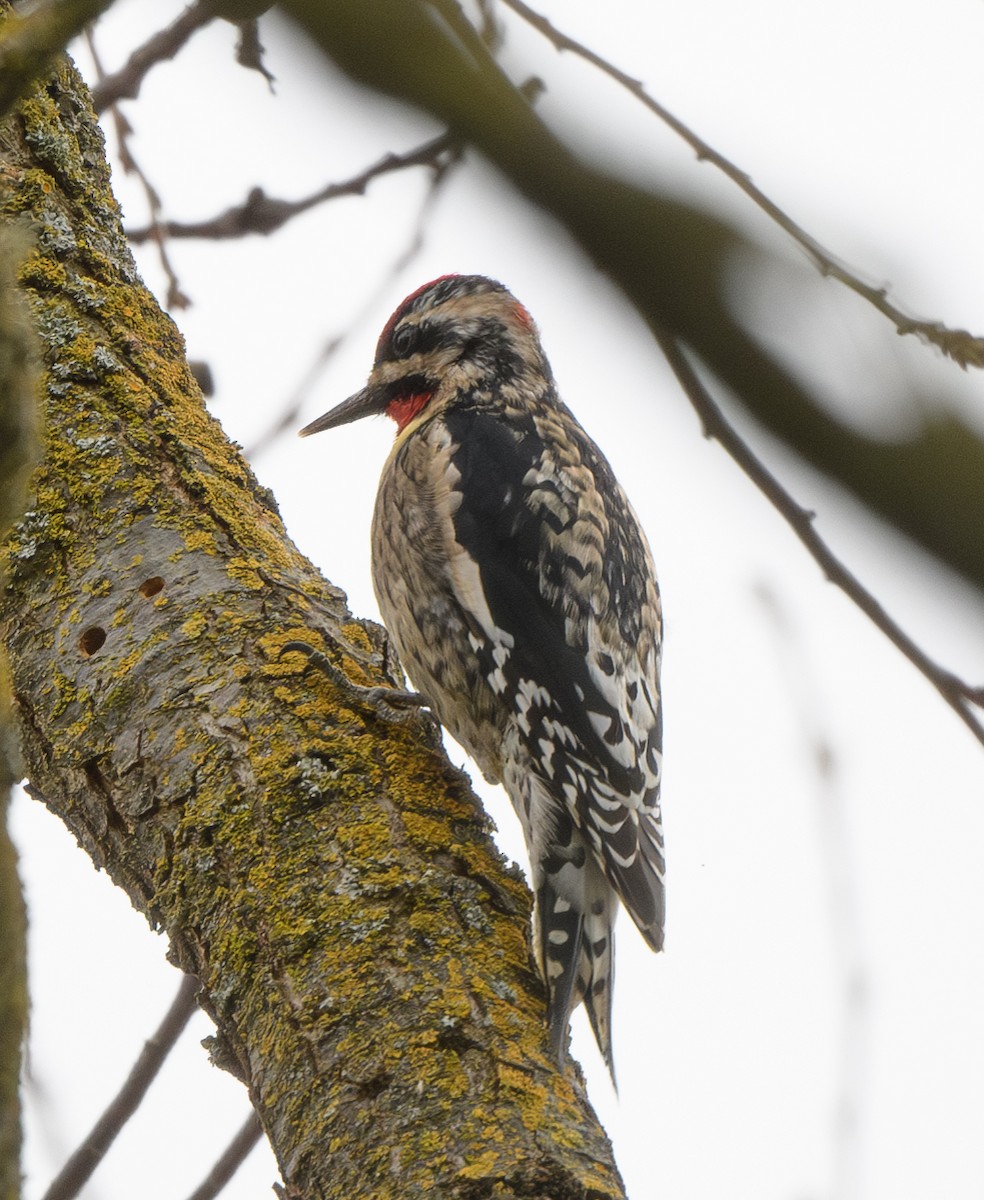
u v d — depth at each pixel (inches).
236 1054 245.8
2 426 154.2
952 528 119.8
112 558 284.8
